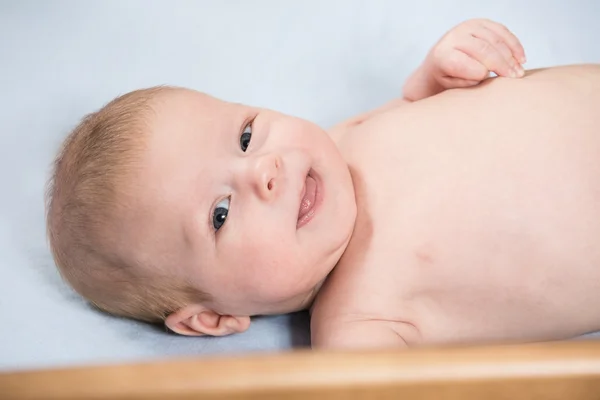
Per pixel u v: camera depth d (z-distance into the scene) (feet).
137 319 4.29
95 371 1.91
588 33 5.66
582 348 1.95
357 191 4.13
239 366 1.89
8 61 5.94
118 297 4.14
